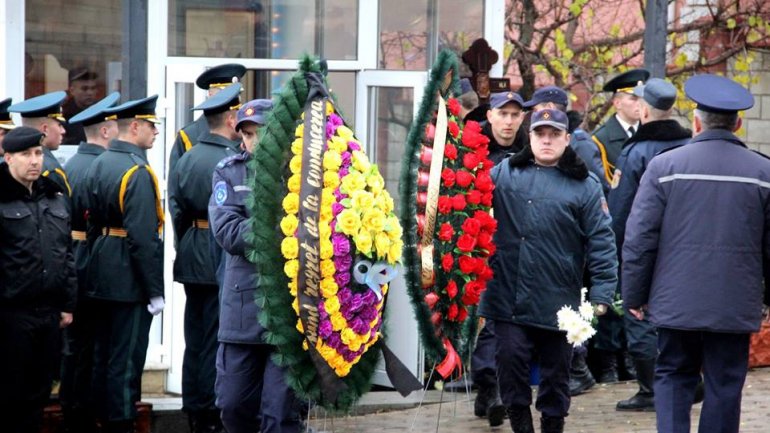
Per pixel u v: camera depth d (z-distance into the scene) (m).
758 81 17.92
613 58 18.09
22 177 8.64
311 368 7.60
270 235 7.49
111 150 9.57
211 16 11.47
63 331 9.73
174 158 10.21
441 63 8.62
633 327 10.33
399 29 11.91
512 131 10.20
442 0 12.10
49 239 8.78
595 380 11.78
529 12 17.59
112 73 11.70
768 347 12.34
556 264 8.75
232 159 7.95
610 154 11.61
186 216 9.70
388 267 7.62
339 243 7.47
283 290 7.50
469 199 8.58
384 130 11.38
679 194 7.92
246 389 7.93
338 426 9.96
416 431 9.77
